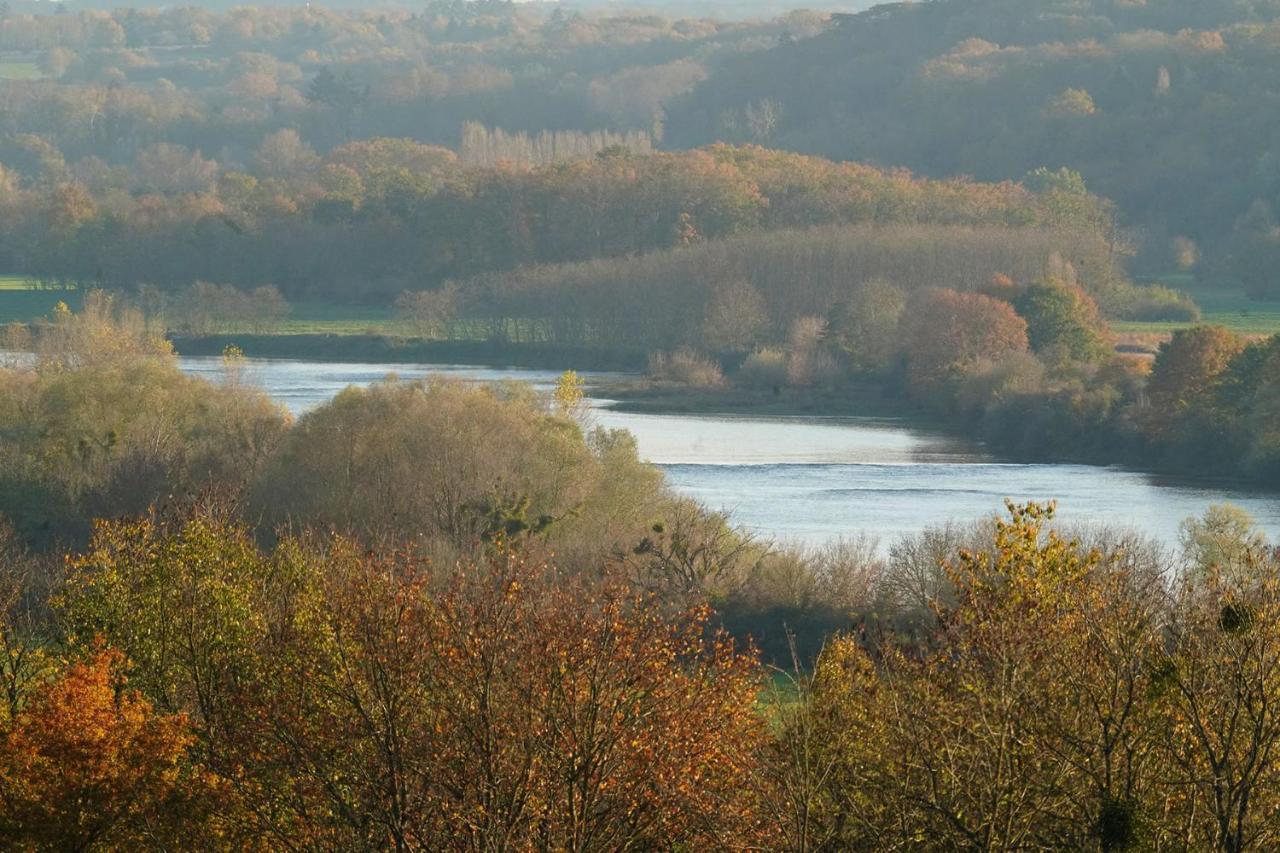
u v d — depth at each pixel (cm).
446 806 11312
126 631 14725
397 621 12012
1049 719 10650
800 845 10694
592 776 11244
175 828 12400
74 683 12756
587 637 11519
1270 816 10306
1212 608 10612
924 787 10844
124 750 12538
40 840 12288
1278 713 10019
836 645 12019
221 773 12394
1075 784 10581
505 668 11500
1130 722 10494
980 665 10750
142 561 15512
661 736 11425
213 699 14275
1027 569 11038
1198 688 10275
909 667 11212
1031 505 11275
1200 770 10294
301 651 12525
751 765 11475
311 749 11875
